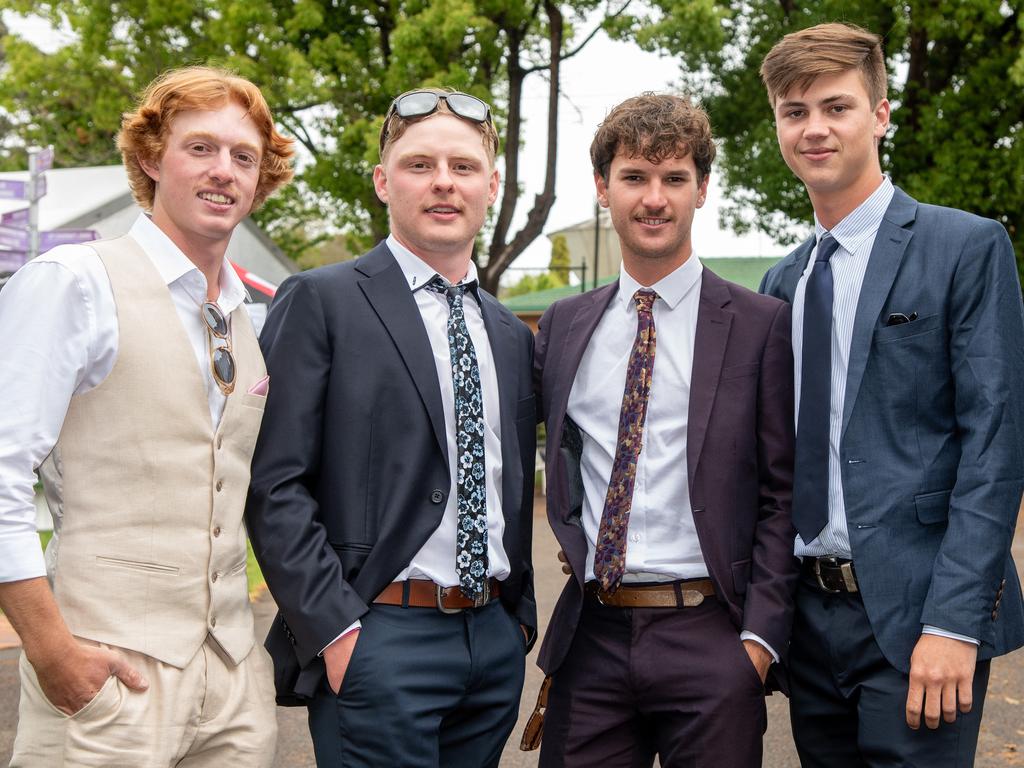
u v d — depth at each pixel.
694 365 2.85
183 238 2.42
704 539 2.77
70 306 2.18
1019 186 15.80
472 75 17.38
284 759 4.54
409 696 2.56
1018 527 10.62
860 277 2.80
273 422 2.60
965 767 2.62
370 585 2.58
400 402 2.65
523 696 5.52
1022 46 15.16
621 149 2.81
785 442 2.85
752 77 18.52
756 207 18.59
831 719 2.83
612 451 2.88
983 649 2.57
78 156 25.30
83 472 2.22
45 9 18.66
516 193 17.88
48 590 2.10
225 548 2.36
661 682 2.77
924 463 2.65
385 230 17.16
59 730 2.16
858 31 2.81
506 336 2.93
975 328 2.59
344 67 16.34
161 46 17.78
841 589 2.73
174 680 2.24
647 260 2.88
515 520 2.82
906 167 17.23
